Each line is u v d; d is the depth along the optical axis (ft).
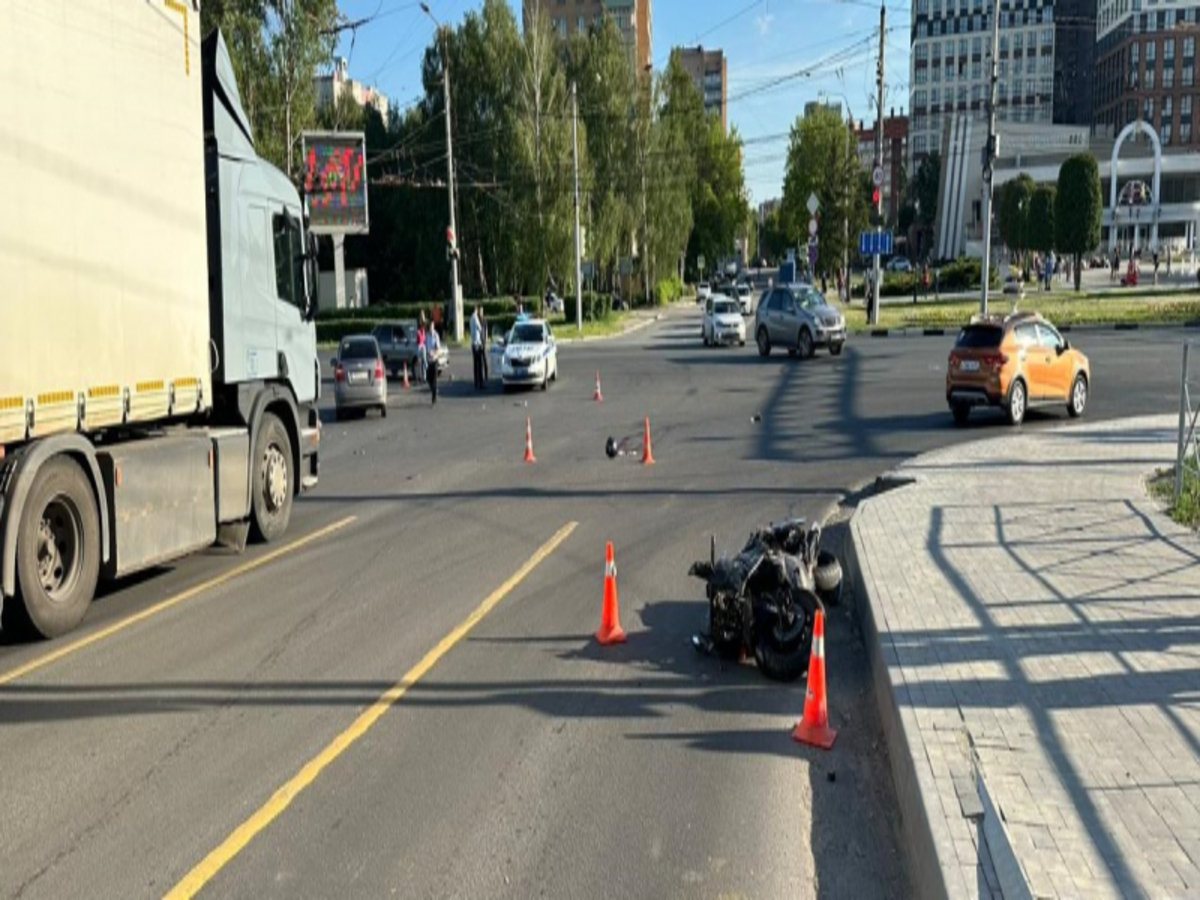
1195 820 15.02
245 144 39.47
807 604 24.56
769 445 60.80
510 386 100.27
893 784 18.88
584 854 16.39
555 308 202.59
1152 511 37.27
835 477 50.55
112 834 17.06
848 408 75.51
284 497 40.73
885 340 133.90
